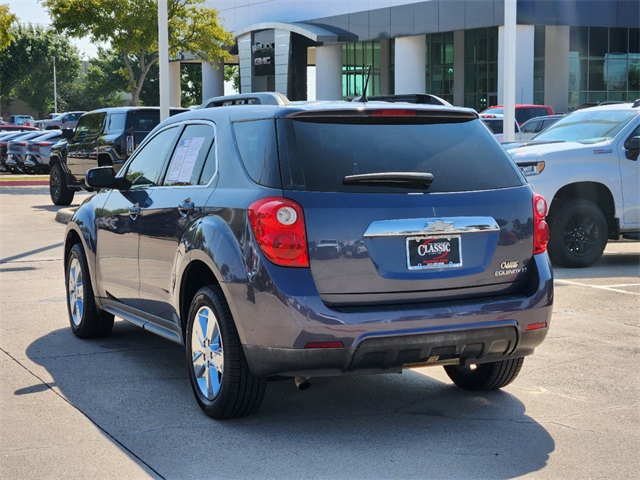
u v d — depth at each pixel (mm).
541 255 5273
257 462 4590
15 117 87125
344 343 4691
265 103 5953
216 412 5203
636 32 47094
